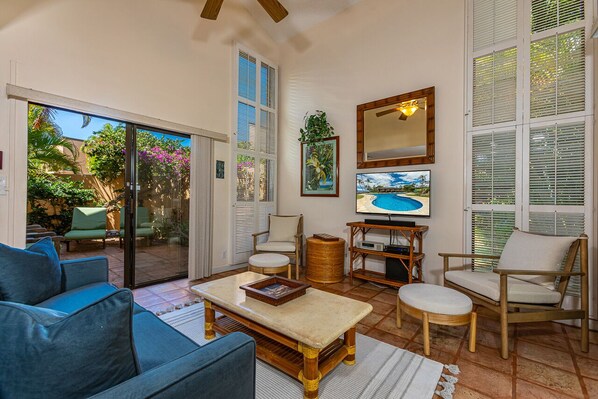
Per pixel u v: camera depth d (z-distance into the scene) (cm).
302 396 156
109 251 527
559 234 259
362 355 196
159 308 274
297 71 472
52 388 67
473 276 240
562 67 260
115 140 587
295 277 392
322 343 140
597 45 243
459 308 193
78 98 280
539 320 205
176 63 358
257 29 461
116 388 68
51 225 554
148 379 72
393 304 292
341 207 415
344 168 412
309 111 454
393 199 352
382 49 375
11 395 66
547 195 266
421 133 338
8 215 241
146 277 346
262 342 190
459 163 314
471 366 185
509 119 285
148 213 349
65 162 531
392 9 366
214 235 400
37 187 525
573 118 254
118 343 74
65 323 72
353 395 156
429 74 335
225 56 415
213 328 216
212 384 81
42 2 260
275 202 491
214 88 400
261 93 467
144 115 328
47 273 174
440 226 326
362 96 393
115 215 605
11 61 244
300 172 465
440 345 211
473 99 306
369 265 387
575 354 202
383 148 368
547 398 155
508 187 286
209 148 388
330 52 430
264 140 473
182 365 79
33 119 469
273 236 425
